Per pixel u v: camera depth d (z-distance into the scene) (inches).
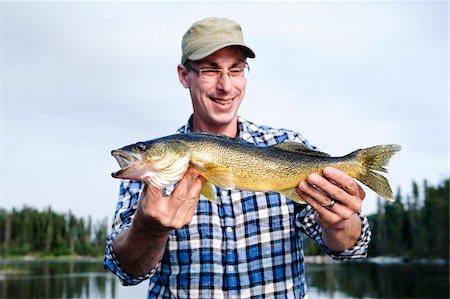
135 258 33.5
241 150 35.9
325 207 33.1
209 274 39.3
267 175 36.1
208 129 42.9
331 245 37.1
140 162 33.2
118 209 39.9
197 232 39.6
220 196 40.1
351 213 33.2
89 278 465.7
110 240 36.1
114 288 364.2
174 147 34.1
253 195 40.3
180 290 39.6
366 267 537.0
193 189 31.1
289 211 40.6
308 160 36.7
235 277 39.2
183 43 42.2
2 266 698.8
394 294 257.6
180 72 44.7
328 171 32.2
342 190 32.4
